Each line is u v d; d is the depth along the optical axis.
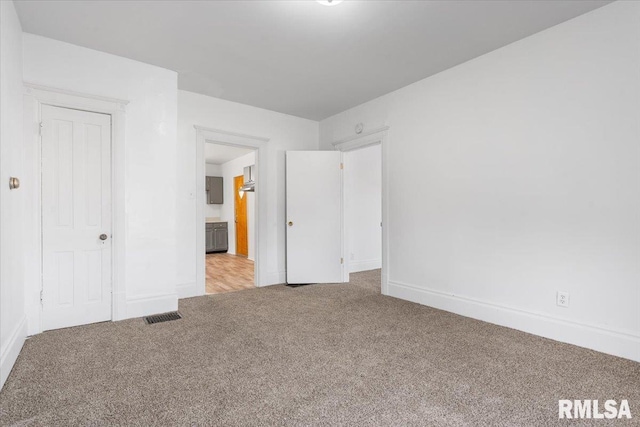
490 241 3.00
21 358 2.22
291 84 3.75
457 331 2.76
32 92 2.64
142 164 3.17
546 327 2.62
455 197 3.29
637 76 2.17
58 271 2.79
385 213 4.04
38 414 1.61
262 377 1.98
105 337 2.61
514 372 2.04
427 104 3.55
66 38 2.74
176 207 3.69
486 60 3.02
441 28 2.60
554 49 2.56
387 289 4.01
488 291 3.01
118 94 3.05
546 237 2.62
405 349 2.39
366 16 2.43
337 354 2.31
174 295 3.35
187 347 2.43
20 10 2.36
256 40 2.79
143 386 1.88
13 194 2.27
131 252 3.11
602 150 2.33
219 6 2.32
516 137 2.81
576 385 1.88
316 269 4.74
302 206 4.74
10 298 2.13
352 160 5.51
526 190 2.74
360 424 1.54
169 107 3.33
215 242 8.44
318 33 2.67
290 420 1.57
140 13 2.40
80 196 2.88
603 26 2.31
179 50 2.96
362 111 4.41
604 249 2.33
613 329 2.29
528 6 2.31
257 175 4.59
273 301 3.73
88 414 1.62
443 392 1.81
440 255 3.43
